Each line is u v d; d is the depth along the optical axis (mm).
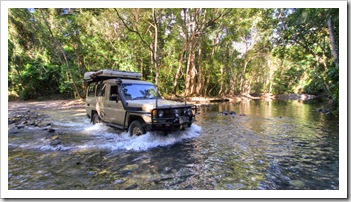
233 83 38969
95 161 4293
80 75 24062
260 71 49438
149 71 26922
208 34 27125
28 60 26750
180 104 5996
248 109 15883
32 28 23016
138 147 5215
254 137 6449
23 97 25688
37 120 9977
